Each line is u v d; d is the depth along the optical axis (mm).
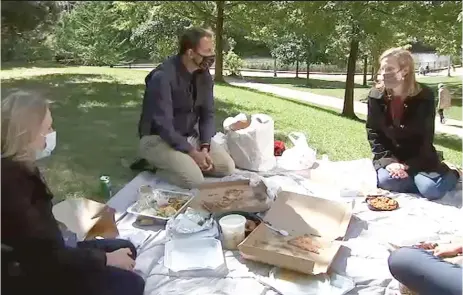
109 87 6332
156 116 3027
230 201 2551
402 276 1831
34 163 1653
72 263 1708
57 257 1673
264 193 2621
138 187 3020
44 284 1687
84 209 2270
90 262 1746
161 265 2148
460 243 2025
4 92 1819
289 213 2449
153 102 3033
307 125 5086
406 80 2885
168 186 3049
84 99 5414
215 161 3203
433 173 2873
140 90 6316
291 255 2072
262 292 1969
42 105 1668
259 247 2152
